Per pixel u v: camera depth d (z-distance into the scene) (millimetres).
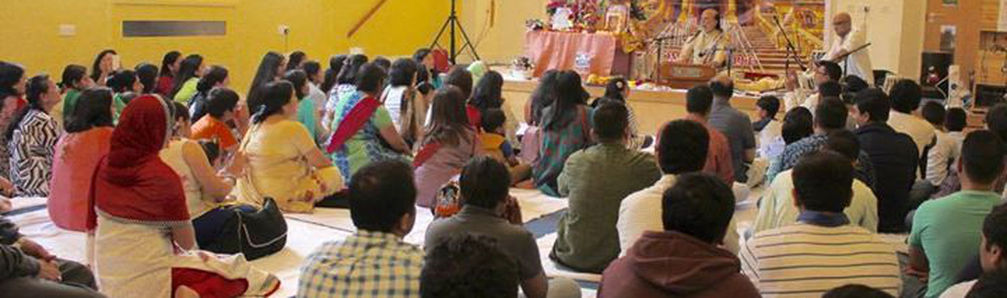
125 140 3912
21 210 5789
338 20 12398
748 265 3043
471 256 1950
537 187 6629
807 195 3039
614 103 4711
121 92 7230
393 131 6516
